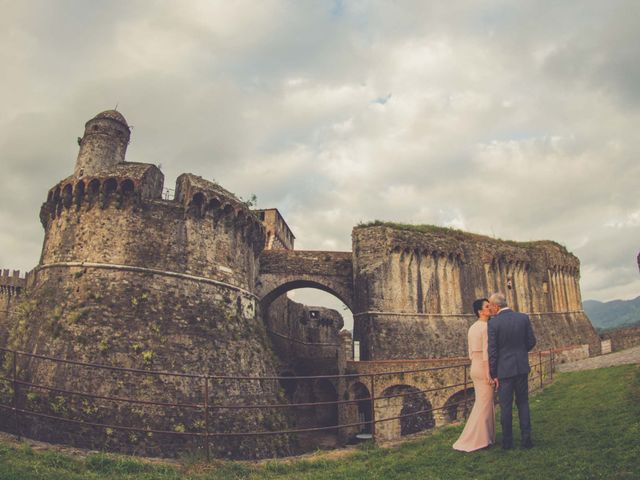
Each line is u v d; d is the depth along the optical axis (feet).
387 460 44.80
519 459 37.24
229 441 95.50
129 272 102.12
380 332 148.77
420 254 161.48
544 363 87.30
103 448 84.33
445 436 51.31
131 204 106.22
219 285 113.80
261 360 117.19
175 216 110.22
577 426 43.96
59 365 91.35
